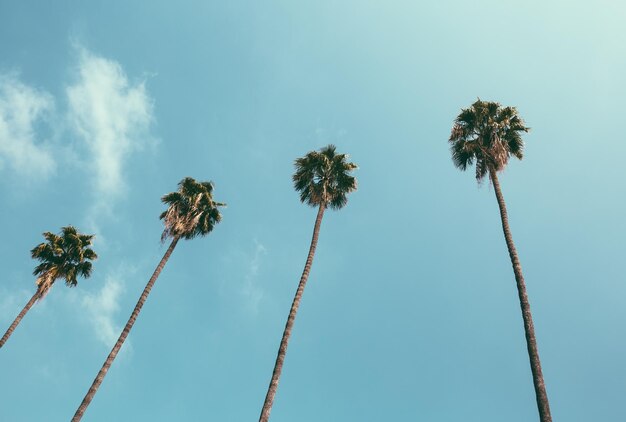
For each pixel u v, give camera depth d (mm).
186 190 33531
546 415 12891
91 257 36188
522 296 16359
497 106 26250
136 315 25594
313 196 28312
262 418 16531
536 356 14453
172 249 29609
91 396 21969
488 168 23391
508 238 18875
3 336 28891
